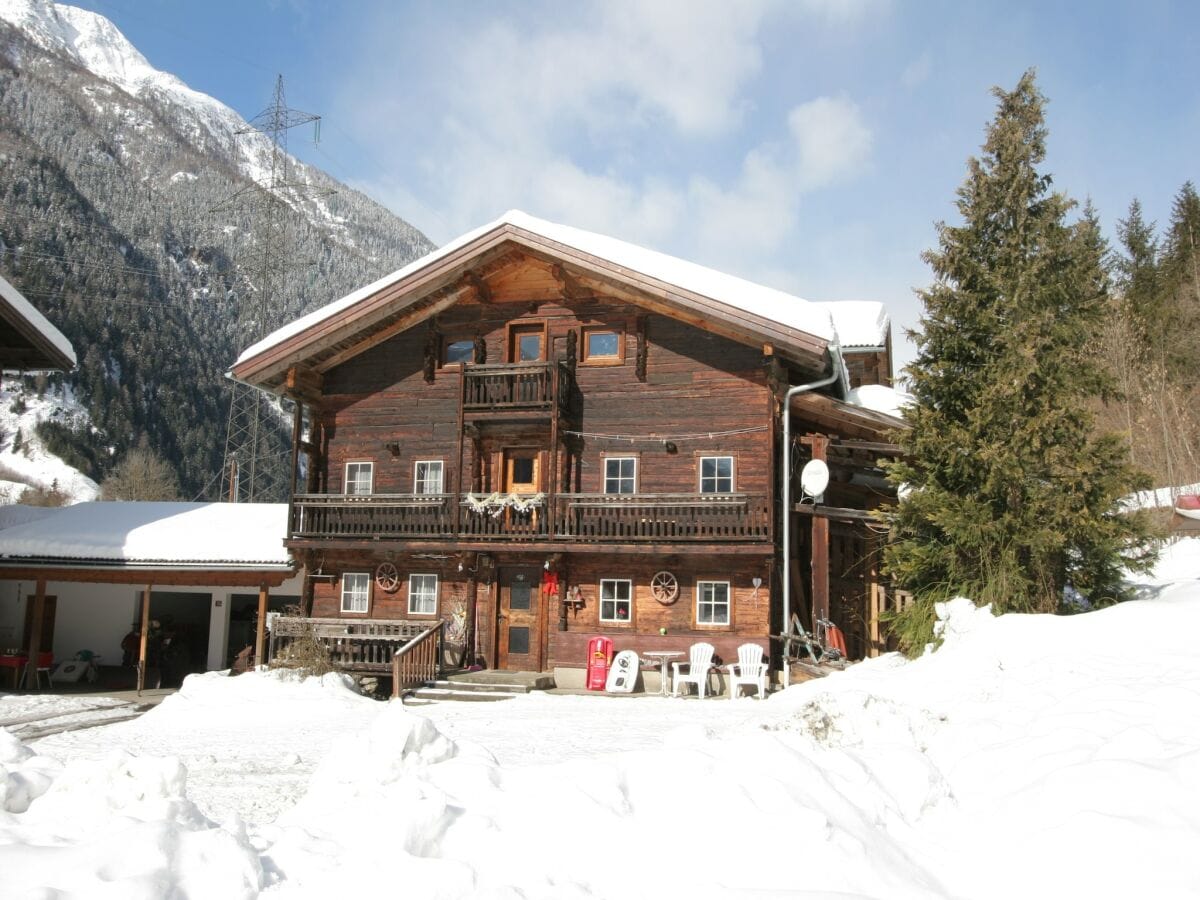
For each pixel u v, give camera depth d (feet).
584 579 66.33
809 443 68.18
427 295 70.03
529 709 52.29
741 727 36.14
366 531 69.51
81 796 18.43
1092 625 38.63
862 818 20.12
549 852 17.63
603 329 68.39
